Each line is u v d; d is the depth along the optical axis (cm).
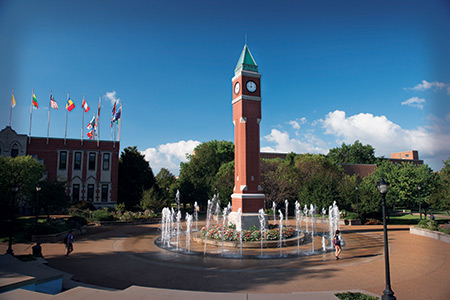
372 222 3788
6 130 4719
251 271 1550
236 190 2788
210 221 4475
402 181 4516
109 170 5206
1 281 1154
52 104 4922
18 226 2953
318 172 5381
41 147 4897
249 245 2214
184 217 5097
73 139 5081
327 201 4050
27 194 3403
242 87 2838
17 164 3400
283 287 1280
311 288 1262
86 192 5056
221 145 7975
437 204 3747
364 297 1047
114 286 1332
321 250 2106
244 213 2634
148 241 2538
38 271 1342
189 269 1606
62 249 2175
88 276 1487
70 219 3341
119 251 2108
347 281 1352
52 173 4900
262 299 1030
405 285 1292
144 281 1398
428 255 1902
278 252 2044
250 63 2916
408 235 2802
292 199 4991
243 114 2794
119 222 3806
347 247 2242
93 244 2397
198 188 6147
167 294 1076
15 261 1550
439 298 1138
